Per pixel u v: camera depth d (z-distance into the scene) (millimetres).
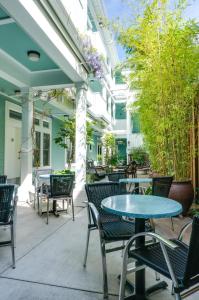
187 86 3777
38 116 7961
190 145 4242
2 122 6227
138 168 11023
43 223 3637
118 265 2303
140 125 5770
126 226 2275
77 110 5219
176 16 3637
